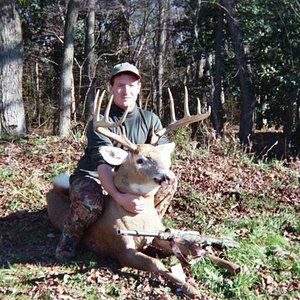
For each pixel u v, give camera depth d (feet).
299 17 54.03
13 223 19.31
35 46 81.82
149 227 15.14
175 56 82.58
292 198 23.65
